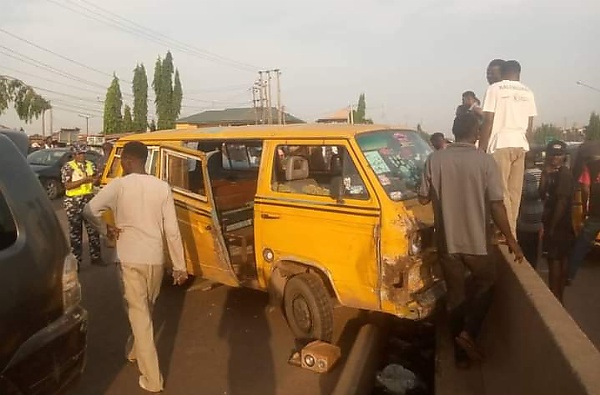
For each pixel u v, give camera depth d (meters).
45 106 24.69
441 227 4.68
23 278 3.21
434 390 4.71
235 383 5.02
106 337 6.09
